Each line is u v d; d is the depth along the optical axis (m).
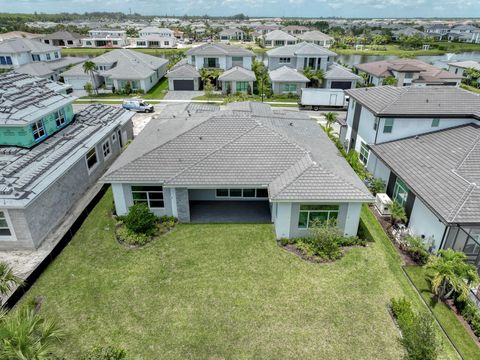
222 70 60.78
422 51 117.44
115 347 13.07
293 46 65.06
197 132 22.52
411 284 16.27
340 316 14.52
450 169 19.56
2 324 9.38
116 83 55.09
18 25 154.12
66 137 25.23
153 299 15.33
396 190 22.41
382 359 12.73
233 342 13.36
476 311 13.80
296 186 18.44
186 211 20.69
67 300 15.25
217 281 16.36
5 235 18.39
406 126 24.75
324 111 46.97
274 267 17.28
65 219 21.77
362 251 18.55
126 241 19.03
